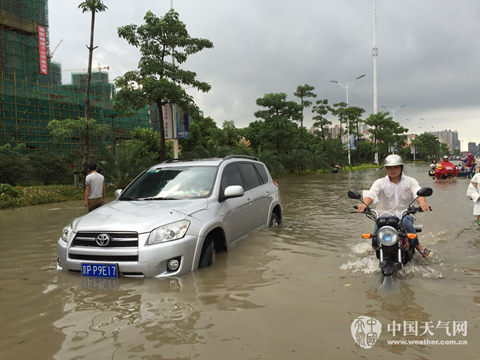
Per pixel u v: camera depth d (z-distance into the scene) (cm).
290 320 312
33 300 374
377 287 390
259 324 305
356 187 1895
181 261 427
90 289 394
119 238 423
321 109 5781
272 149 3819
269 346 270
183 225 440
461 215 852
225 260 486
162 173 588
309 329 295
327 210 1012
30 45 4594
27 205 1455
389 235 412
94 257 430
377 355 256
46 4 5075
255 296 366
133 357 258
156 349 268
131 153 2053
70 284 412
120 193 571
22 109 4009
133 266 412
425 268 452
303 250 544
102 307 347
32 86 4288
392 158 481
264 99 3744
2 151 2669
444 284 396
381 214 486
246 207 596
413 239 457
